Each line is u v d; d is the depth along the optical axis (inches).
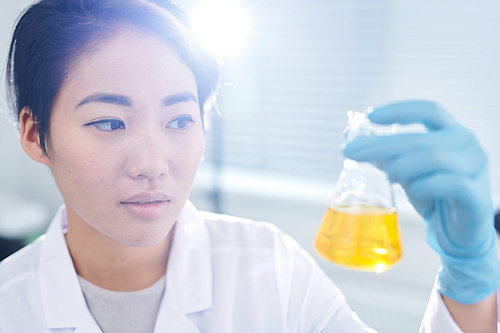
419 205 23.0
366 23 63.0
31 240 68.2
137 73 23.2
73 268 26.6
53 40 23.2
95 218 24.0
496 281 23.0
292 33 67.0
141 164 23.2
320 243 25.5
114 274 26.6
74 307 26.2
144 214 23.7
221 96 28.9
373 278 65.5
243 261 29.1
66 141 23.5
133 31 23.3
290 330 28.3
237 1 67.9
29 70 24.0
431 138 20.7
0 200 73.7
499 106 58.2
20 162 80.2
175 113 24.0
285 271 29.1
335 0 63.9
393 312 62.0
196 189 74.2
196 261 28.1
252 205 72.5
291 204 69.9
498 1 55.8
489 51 57.5
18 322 26.4
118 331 26.4
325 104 67.3
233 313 28.0
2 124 77.4
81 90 23.1
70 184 23.9
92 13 23.3
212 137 71.1
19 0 73.4
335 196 26.0
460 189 20.6
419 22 60.2
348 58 64.9
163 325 26.3
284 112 69.7
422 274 62.6
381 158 20.9
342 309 28.5
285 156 71.4
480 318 23.6
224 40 66.7
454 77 59.7
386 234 24.5
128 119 23.4
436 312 23.9
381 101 64.2
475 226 21.7
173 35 23.8
